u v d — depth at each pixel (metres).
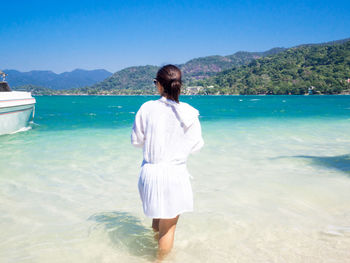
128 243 2.34
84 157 5.69
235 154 5.89
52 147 6.75
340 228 2.52
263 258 2.05
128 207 3.17
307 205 3.09
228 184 3.91
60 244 2.32
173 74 1.91
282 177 4.16
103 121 14.58
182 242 2.31
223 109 27.59
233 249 2.19
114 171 4.70
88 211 3.05
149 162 1.94
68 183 4.06
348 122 12.66
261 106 34.97
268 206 3.09
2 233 2.52
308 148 6.47
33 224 2.72
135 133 1.96
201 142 1.99
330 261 1.98
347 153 5.83
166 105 1.92
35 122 13.81
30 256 2.12
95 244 2.32
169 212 1.88
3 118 8.95
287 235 2.41
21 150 6.38
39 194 3.60
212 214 2.89
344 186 3.68
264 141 7.46
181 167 1.95
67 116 19.08
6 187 3.88
